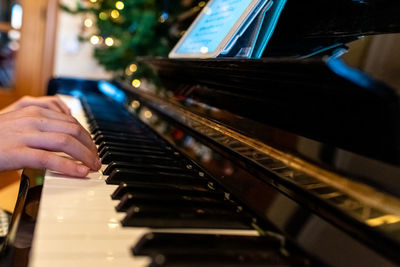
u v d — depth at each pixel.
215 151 0.45
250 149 0.38
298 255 0.27
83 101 1.02
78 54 2.05
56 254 0.23
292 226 0.29
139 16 1.38
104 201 0.33
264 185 0.34
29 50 2.01
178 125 0.60
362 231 0.25
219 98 0.51
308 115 0.34
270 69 0.30
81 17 1.91
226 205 0.34
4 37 1.99
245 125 0.42
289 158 0.33
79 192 0.35
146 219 0.28
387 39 0.33
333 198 0.27
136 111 0.87
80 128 0.44
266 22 0.48
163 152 0.53
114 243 0.25
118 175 0.38
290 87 0.31
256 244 0.27
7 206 0.80
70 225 0.27
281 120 0.37
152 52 1.35
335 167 0.29
